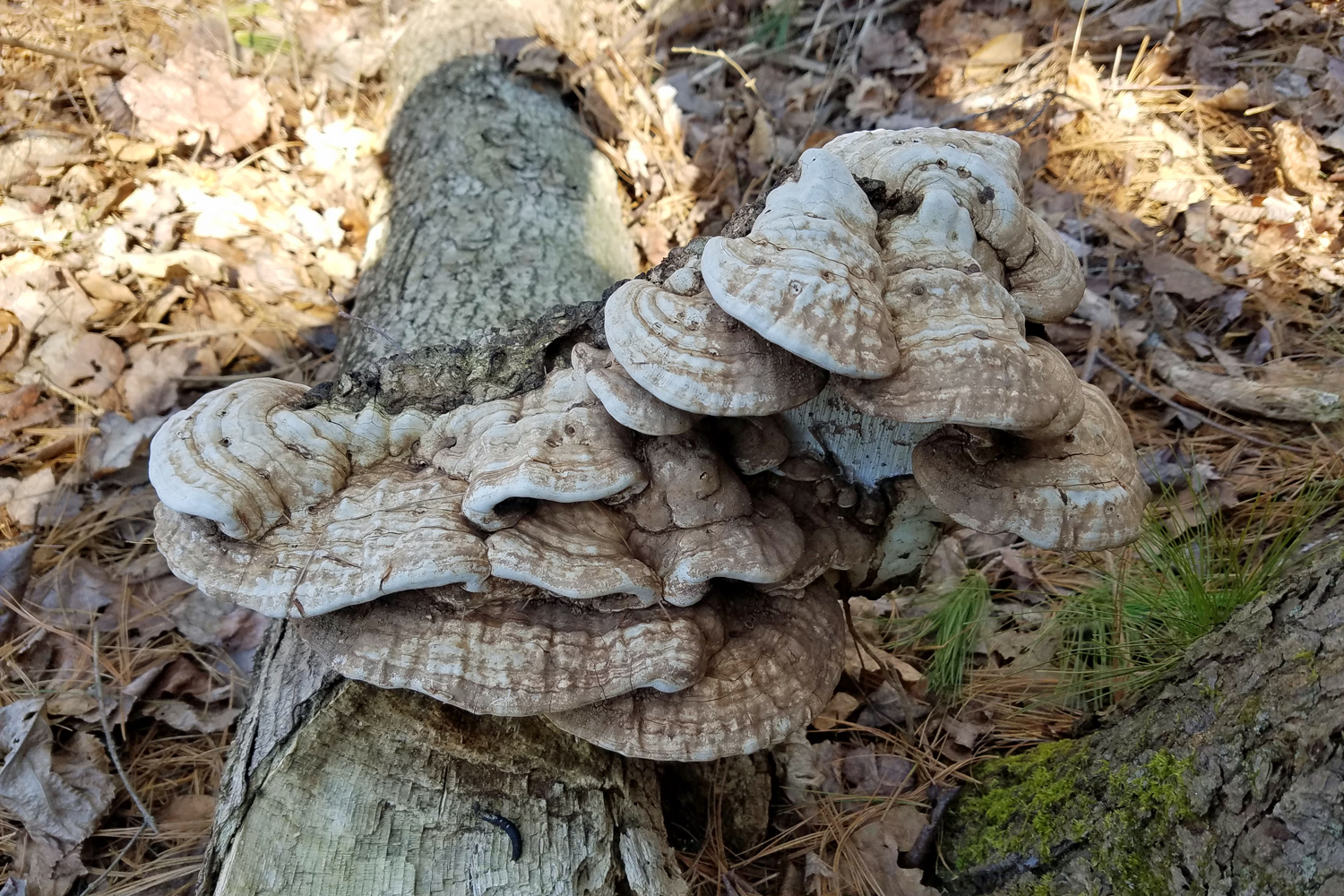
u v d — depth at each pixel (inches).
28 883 19.6
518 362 16.3
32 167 31.2
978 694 22.5
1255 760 14.1
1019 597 24.6
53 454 26.4
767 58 41.5
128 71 34.8
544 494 13.7
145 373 28.1
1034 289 15.5
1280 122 31.9
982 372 12.6
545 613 15.0
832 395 15.8
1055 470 14.6
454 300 26.4
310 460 14.9
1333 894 12.7
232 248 31.2
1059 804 17.5
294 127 37.0
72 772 20.9
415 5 42.8
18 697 22.1
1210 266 29.9
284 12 41.5
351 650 14.6
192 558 14.5
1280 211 30.1
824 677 16.6
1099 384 28.1
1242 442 26.0
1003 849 18.0
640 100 38.9
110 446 26.3
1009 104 36.1
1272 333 27.9
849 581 19.1
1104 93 35.1
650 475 15.0
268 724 17.2
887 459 16.7
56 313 28.1
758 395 13.2
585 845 16.8
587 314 16.5
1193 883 14.5
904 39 39.7
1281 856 13.4
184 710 22.8
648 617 15.0
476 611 14.9
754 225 13.9
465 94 35.2
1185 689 16.1
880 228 14.7
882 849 19.6
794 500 17.0
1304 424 25.8
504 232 29.2
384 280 28.5
